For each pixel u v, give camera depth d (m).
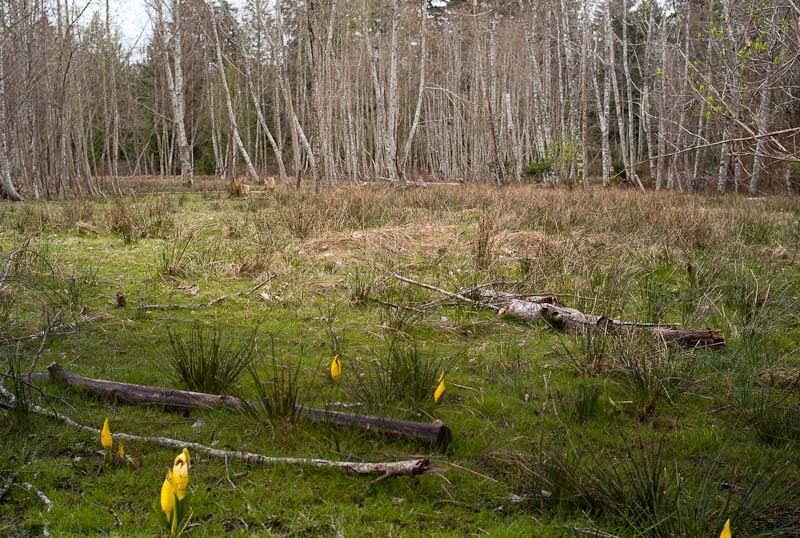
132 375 4.60
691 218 10.38
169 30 30.00
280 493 3.15
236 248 9.02
